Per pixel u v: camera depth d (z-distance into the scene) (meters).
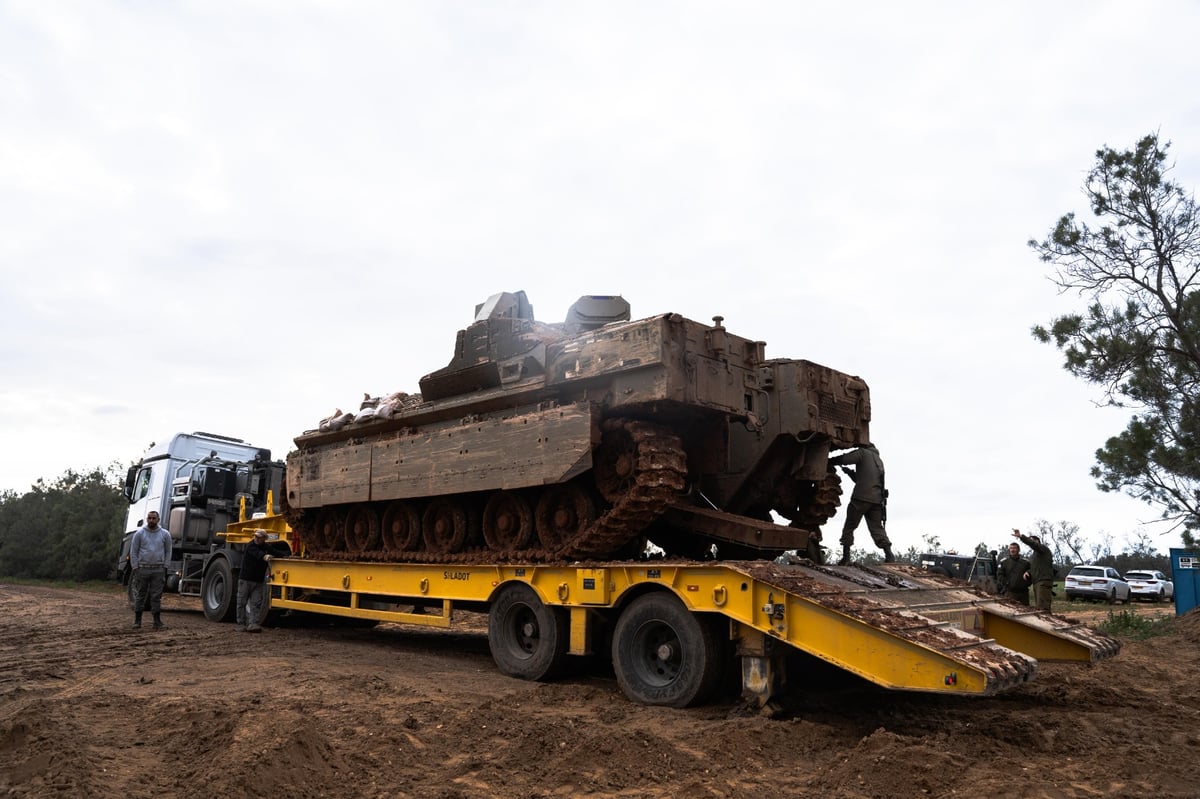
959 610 9.33
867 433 11.52
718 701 8.62
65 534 42.09
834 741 7.04
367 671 10.23
